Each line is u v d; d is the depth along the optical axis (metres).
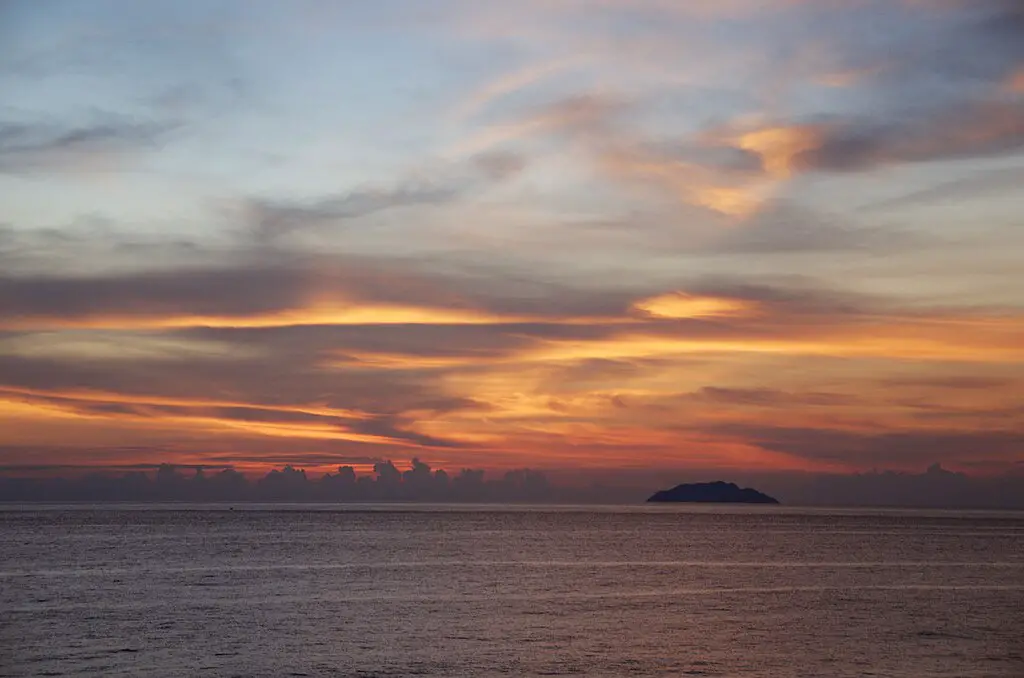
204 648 52.28
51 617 63.19
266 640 54.62
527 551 129.38
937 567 106.31
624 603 71.62
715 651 51.78
